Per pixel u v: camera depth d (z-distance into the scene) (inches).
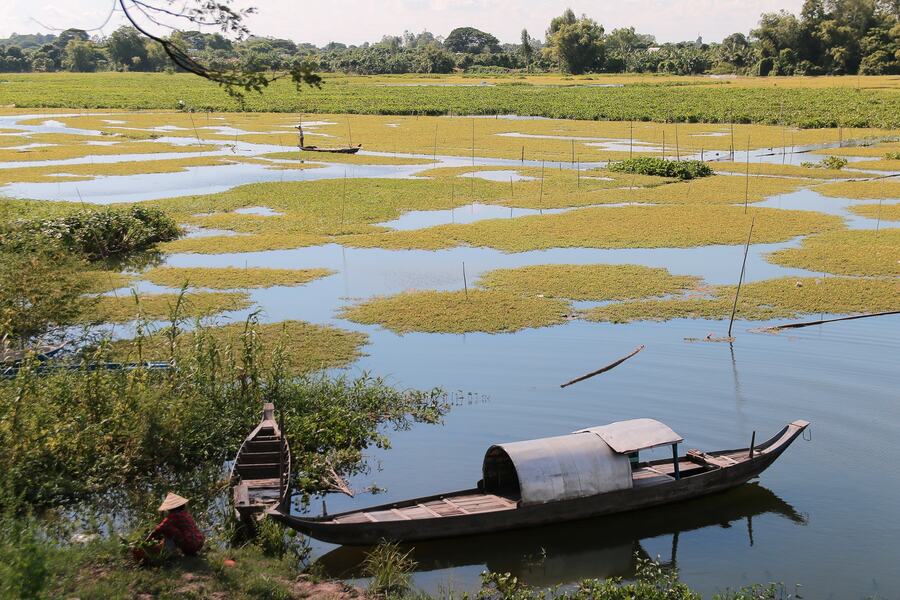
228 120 3464.6
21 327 733.3
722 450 569.6
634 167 1951.3
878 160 2119.8
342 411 633.6
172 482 540.4
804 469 553.9
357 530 446.6
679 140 2630.4
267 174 2005.4
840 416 632.4
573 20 6515.8
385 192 1702.8
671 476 519.2
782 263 1119.0
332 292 1011.3
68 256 865.5
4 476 490.3
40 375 647.8
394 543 457.7
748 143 2466.8
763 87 4200.3
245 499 472.1
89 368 657.6
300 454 568.1
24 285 740.0
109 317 894.4
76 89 4790.8
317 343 813.2
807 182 1808.6
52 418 553.9
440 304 945.5
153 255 1214.3
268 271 1101.1
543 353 789.9
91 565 394.0
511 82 5462.6
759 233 1296.8
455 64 7342.5
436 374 735.1
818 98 3563.0
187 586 382.3
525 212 1518.2
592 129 3004.4
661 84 4820.4
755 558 452.1
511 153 2351.1
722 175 1915.6
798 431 550.3
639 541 474.3
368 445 601.0
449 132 2940.5
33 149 2461.9
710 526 489.4
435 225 1417.3
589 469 483.8
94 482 528.7
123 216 1262.3
